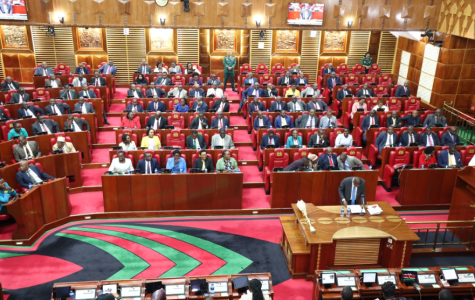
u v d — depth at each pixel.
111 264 8.48
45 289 7.79
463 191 9.54
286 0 15.48
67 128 11.99
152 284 6.58
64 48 19.86
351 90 16.59
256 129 13.31
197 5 15.27
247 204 10.66
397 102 15.09
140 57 20.45
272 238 9.48
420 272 7.04
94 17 15.07
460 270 7.15
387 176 11.52
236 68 21.06
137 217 10.27
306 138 12.64
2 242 9.03
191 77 17.38
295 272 8.16
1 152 10.88
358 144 13.36
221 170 10.44
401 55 19.58
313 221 8.17
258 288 5.50
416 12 15.79
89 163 12.31
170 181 10.05
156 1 15.10
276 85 17.64
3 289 7.77
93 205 10.57
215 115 13.74
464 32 14.38
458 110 16.11
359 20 15.76
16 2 14.44
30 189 9.24
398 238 7.65
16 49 19.52
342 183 8.91
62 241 9.24
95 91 15.03
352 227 7.99
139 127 13.11
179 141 12.25
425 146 11.95
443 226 10.06
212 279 6.75
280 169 10.35
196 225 9.94
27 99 14.02
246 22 15.63
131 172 10.13
